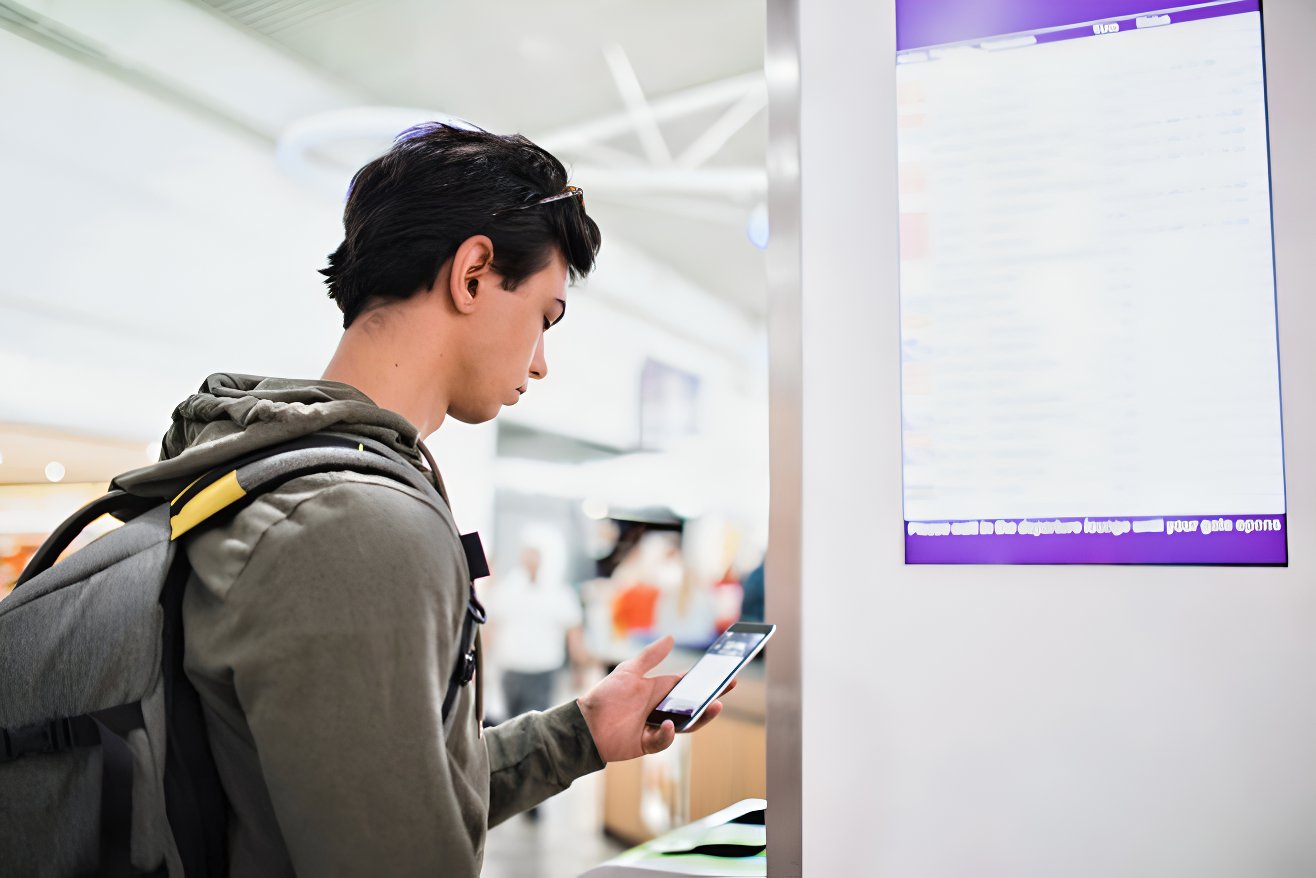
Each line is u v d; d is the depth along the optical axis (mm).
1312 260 982
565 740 894
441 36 4160
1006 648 1052
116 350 4137
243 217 4539
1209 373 1004
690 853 1174
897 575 1092
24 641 648
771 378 1153
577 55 4359
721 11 4012
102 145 4008
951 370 1086
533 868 3662
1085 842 1012
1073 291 1052
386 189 808
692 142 5168
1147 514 1014
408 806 591
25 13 3648
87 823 619
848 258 1135
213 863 646
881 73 1142
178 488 729
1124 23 1056
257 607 604
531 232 825
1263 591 979
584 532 6238
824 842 1089
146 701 632
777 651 1127
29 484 3850
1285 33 1005
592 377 6523
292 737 583
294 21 4016
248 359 4637
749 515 6496
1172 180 1029
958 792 1054
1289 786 958
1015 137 1085
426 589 631
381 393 789
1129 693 1012
